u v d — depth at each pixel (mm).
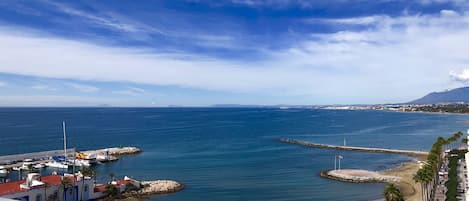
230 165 158500
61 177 94000
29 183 83938
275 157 181875
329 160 172000
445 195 94688
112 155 183250
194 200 100625
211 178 130500
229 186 117438
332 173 132250
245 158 178500
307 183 121750
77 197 91500
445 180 112500
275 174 138000
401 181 118938
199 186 117375
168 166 156125
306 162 166375
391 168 149500
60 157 163875
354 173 131625
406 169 142375
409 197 98375
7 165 148125
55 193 86438
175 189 110562
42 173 139125
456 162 133375
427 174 92688
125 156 184375
